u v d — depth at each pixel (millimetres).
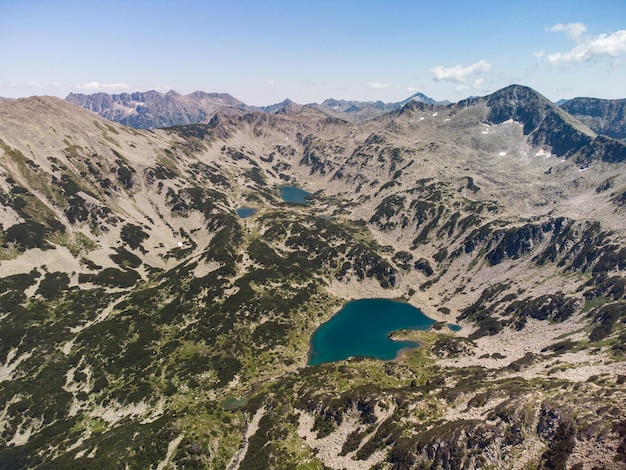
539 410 122188
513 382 152500
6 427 172875
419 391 159875
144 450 149500
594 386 127188
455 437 122625
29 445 163750
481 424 124188
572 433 109062
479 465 114625
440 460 120312
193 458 146750
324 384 178625
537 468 107375
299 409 165250
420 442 126812
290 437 152125
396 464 125312
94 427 173625
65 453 155500
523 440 116688
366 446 136375
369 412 150500
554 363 172375
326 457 139250
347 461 134125
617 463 95312
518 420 121688
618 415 107562
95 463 143750
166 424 160375
